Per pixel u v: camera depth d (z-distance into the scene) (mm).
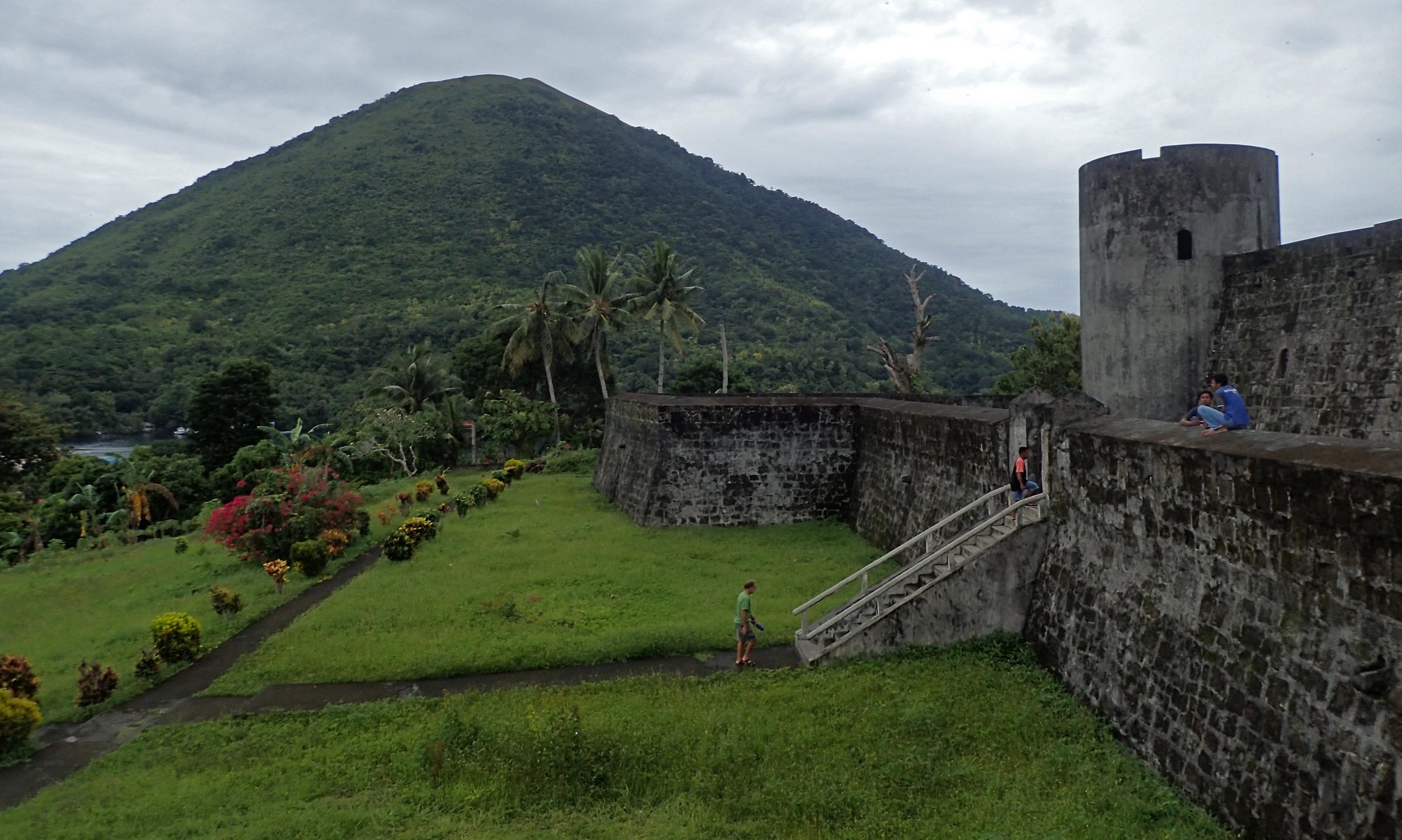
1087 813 8047
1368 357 13750
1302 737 7195
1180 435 9898
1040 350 42125
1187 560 9297
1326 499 7219
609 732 10188
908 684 11609
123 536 31078
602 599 16500
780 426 24312
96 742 11352
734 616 15133
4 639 16859
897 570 17797
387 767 10078
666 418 24078
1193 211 16828
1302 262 15195
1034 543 12961
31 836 8664
